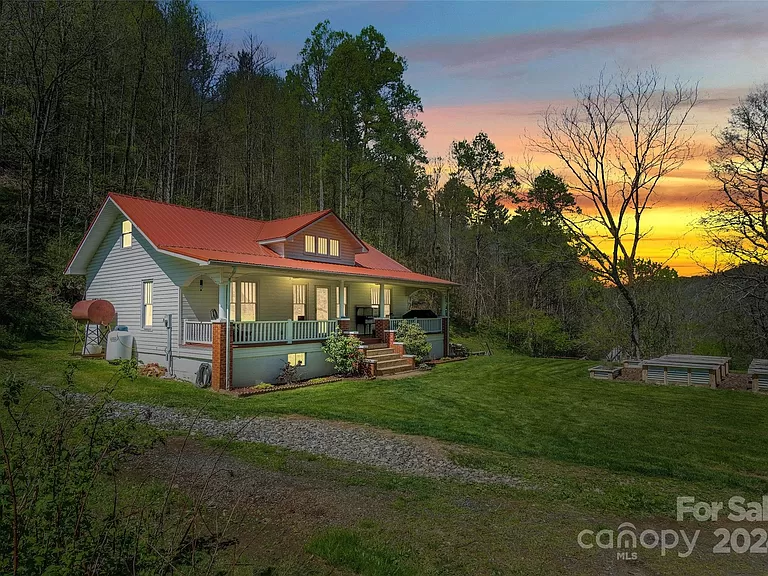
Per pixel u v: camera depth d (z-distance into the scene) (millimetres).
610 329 31281
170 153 31797
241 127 40562
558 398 13219
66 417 4129
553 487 6332
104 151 31828
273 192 42344
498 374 17922
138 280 17141
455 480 6535
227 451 7547
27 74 26438
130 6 31203
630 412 11422
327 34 35406
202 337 14508
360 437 8680
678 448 8438
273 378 14930
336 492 5949
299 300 19000
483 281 42094
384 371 17375
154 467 6652
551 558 4406
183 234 16297
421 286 22734
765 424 10266
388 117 33812
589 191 25734
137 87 30469
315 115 35469
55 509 3432
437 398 12938
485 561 4312
